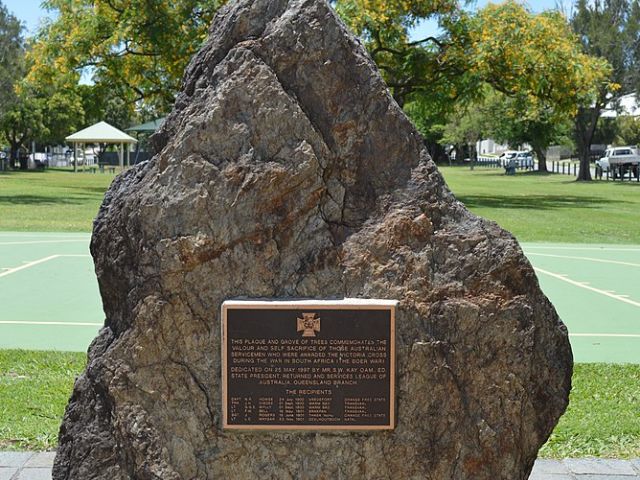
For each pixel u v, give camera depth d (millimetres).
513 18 29750
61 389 7246
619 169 54781
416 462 4328
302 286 4348
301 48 4406
